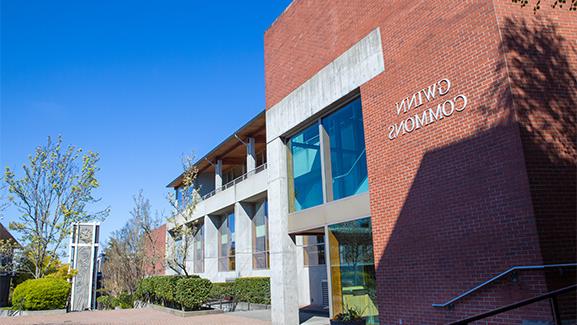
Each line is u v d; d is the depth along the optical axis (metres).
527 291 8.05
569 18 9.64
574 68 9.33
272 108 17.42
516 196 8.46
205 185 40.03
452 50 10.15
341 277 13.45
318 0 15.24
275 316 15.85
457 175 9.69
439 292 9.77
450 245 9.65
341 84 13.70
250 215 29.89
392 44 11.91
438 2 10.65
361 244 12.73
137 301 29.50
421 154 10.64
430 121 10.49
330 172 14.44
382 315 11.23
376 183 11.93
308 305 22.86
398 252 10.97
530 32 9.30
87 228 32.91
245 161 36.41
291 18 16.78
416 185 10.68
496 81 9.09
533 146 8.54
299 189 16.00
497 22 9.20
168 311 22.30
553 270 7.90
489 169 9.02
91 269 32.19
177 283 21.44
